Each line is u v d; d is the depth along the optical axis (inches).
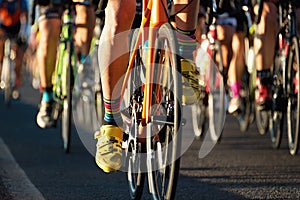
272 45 485.7
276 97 471.5
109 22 303.7
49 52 510.3
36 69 1172.5
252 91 571.5
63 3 513.3
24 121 685.9
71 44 515.5
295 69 457.4
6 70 895.1
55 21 511.8
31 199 347.3
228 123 670.5
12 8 935.0
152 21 293.7
